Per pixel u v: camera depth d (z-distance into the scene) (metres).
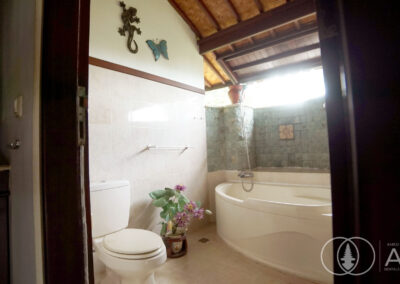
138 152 2.37
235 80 3.63
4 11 1.27
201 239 2.72
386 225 0.32
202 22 3.10
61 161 0.65
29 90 0.75
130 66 2.35
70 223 0.66
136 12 2.45
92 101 2.03
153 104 2.55
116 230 1.85
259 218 2.15
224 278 1.92
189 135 2.99
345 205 0.39
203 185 3.20
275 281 1.86
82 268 0.68
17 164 0.92
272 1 2.67
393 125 0.31
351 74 0.36
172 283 1.85
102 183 1.81
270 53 3.20
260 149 3.83
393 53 0.31
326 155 3.29
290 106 3.58
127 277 1.53
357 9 0.35
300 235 1.91
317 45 2.88
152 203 2.40
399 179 0.31
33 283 0.71
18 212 0.90
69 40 0.67
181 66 2.96
